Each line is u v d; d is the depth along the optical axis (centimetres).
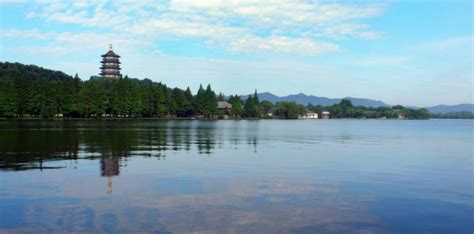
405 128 11612
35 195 1584
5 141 4009
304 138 5669
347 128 10750
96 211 1357
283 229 1197
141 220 1259
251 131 7556
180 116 16475
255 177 2072
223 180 1964
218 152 3353
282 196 1623
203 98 16650
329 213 1380
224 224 1230
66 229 1169
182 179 1975
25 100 11256
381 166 2609
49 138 4494
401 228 1236
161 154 3119
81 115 12706
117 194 1616
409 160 2998
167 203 1477
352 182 1973
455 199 1623
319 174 2212
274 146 4103
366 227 1236
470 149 4119
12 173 2102
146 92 14200
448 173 2339
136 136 5234
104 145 3788
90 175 2058
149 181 1909
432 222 1302
